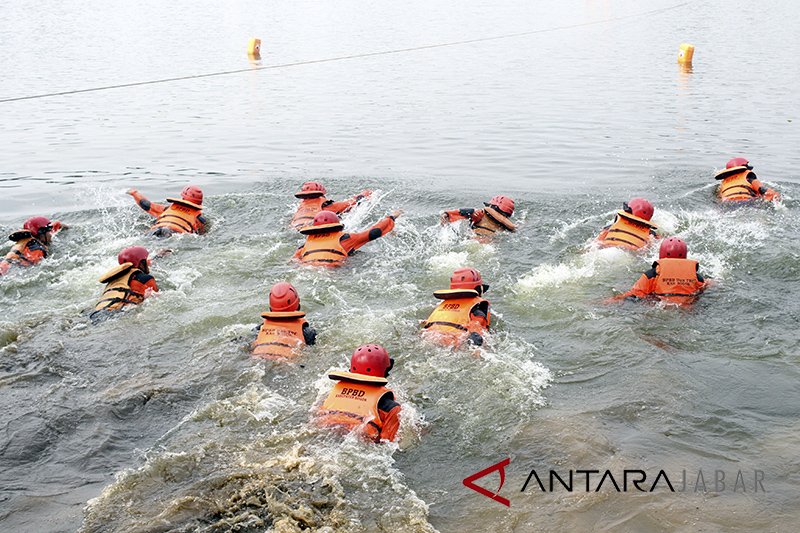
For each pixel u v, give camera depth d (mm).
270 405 7023
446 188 15508
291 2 72688
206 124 23438
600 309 9320
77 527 5406
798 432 6484
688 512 5402
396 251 11617
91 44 44156
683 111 23797
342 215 13562
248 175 17031
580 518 5387
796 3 63406
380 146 19828
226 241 12219
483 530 5316
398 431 6547
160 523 5375
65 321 9109
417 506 5555
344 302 9664
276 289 8312
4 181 16859
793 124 21469
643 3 67438
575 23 52906
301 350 8086
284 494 5672
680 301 9477
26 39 46500
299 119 23922
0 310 9648
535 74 32438
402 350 8164
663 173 16453
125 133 22203
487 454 6266
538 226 12773
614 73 32250
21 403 7238
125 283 9586
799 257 10766
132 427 6867
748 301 9469
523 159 18094
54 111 26000
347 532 5273
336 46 42375
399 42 43594
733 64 33750
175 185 16328
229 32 49875
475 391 7289
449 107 25328
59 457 6418
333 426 6496
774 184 15234
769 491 5645
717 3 65250
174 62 36812
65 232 12898
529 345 8359
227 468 6043
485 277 10547
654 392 7180
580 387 7398
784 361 7887
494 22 53812
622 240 11359
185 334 8750
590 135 20656
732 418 6746
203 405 7180
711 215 13156
